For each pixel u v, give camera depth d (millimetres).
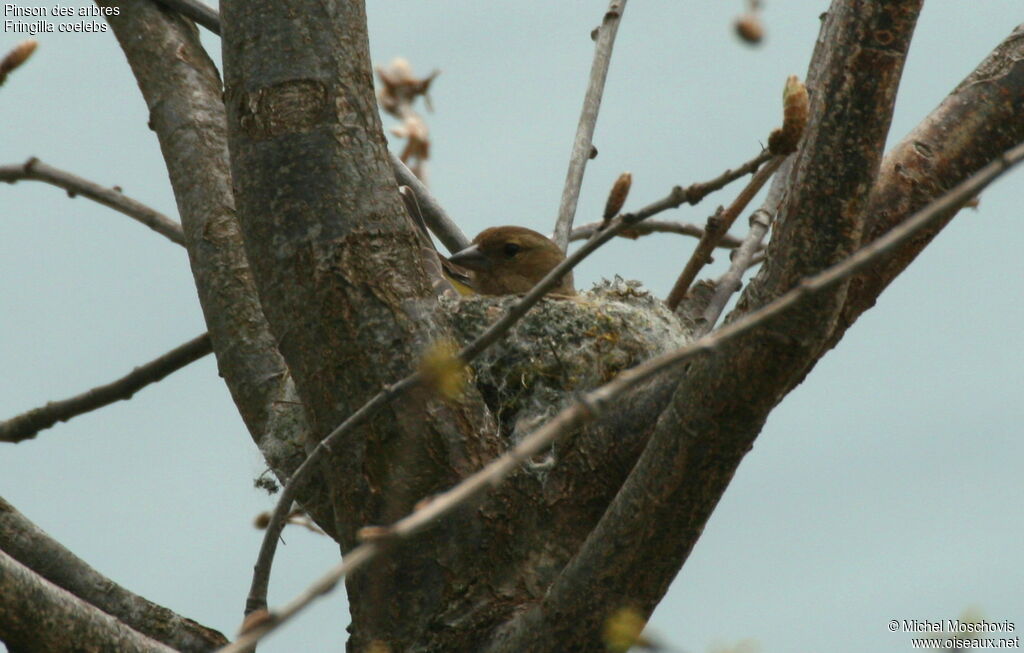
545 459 10258
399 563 9742
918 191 9828
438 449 9875
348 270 10102
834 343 10023
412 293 10203
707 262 13438
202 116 13172
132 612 11133
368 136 10430
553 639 8938
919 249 9930
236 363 12141
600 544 8773
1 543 11086
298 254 10156
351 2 10625
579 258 7379
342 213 10195
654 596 8867
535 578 9961
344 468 9930
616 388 5793
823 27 11867
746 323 5930
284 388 11875
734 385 8305
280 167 10250
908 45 8070
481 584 9812
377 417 9875
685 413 8508
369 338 10031
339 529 10070
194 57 13562
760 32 6496
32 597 8805
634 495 8688
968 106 9992
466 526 9812
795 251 8203
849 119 8070
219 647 11094
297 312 10164
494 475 5539
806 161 8211
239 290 12344
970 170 9906
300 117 10297
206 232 12609
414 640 9680
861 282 9875
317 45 10430
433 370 7516
